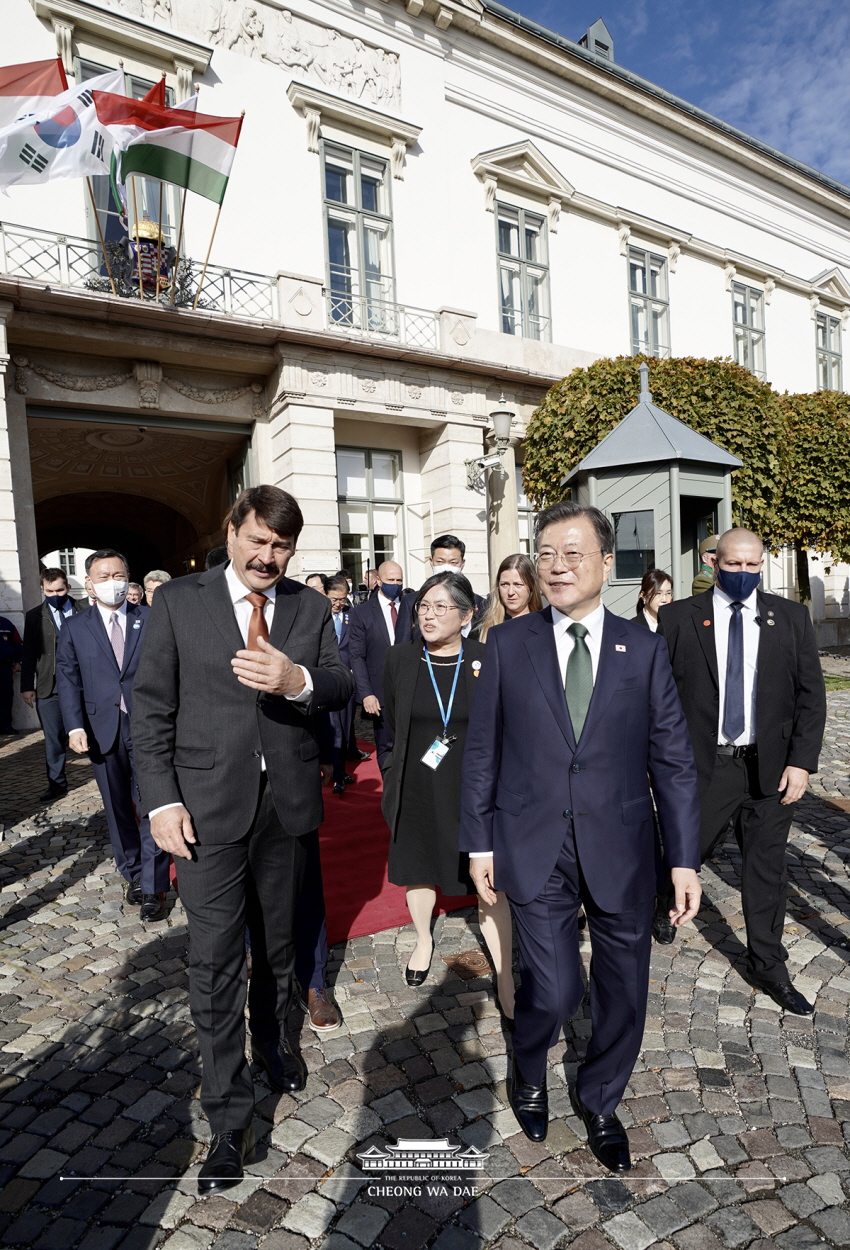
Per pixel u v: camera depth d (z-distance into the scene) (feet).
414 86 38.88
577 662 6.19
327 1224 5.63
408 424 38.91
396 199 38.22
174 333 30.86
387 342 35.45
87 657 11.73
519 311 43.98
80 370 31.01
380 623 16.85
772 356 58.39
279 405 34.14
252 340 32.40
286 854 6.85
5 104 24.13
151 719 6.34
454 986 9.07
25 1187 6.05
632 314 49.49
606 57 54.03
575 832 5.91
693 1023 8.14
